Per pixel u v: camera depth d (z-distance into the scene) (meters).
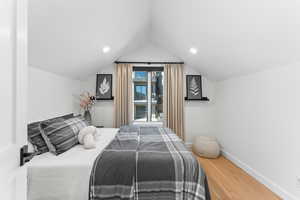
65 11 1.38
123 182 1.31
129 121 3.57
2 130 0.53
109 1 1.64
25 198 0.70
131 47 3.41
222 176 2.37
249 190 2.00
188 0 1.80
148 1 2.12
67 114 2.83
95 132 2.02
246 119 2.55
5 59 0.54
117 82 3.56
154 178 1.34
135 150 1.61
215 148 3.09
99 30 2.01
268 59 1.89
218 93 3.55
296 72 1.67
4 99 0.54
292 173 1.72
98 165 1.35
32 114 1.89
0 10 0.51
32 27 1.31
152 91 3.89
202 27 2.09
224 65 2.70
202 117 3.75
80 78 3.31
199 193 1.33
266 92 2.11
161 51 3.72
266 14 1.37
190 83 3.71
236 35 1.83
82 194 1.31
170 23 2.47
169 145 1.81
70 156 1.53
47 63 1.99
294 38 1.42
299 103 1.65
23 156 0.65
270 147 2.04
